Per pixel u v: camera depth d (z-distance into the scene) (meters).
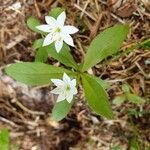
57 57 0.10
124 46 0.11
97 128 0.12
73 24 0.11
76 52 0.11
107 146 0.12
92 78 0.10
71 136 0.12
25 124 0.12
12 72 0.09
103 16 0.11
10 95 0.12
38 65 0.10
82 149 0.12
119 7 0.11
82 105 0.12
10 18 0.11
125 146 0.12
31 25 0.10
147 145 0.12
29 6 0.11
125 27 0.09
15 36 0.12
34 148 0.13
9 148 0.12
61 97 0.09
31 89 0.12
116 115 0.12
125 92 0.11
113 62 0.11
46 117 0.12
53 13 0.10
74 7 0.11
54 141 0.12
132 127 0.12
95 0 0.11
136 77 0.12
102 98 0.09
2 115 0.12
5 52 0.12
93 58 0.10
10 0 0.11
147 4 0.11
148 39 0.11
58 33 0.09
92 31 0.11
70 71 0.10
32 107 0.12
